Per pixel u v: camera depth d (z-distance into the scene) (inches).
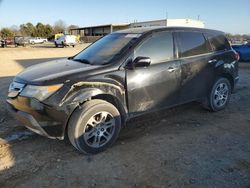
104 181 127.3
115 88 153.9
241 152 154.6
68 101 139.5
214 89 212.4
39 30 3531.0
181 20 1328.7
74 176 131.1
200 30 206.1
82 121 143.3
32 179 128.8
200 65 196.2
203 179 128.3
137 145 162.6
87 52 189.0
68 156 149.6
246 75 399.9
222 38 221.9
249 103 248.5
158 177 129.9
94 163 142.6
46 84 138.6
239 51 583.5
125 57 159.9
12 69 523.2
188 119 205.9
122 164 141.5
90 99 149.5
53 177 130.3
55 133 141.9
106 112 152.0
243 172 134.3
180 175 131.4
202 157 148.5
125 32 190.1
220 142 167.2
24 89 145.0
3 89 310.5
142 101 167.3
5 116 212.2
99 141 152.6
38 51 1151.6
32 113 140.3
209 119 206.5
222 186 123.3
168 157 148.3
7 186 123.5
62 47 1573.6
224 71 215.5
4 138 172.6
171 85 179.8
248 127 191.3
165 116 211.2
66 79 141.9
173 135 177.0
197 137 174.1
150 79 167.6
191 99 198.2
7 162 143.4
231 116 213.5
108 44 182.1
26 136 175.3
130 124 194.4
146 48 169.3
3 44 1630.2
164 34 180.2
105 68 153.4
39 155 150.7
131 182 126.5
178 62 182.7
